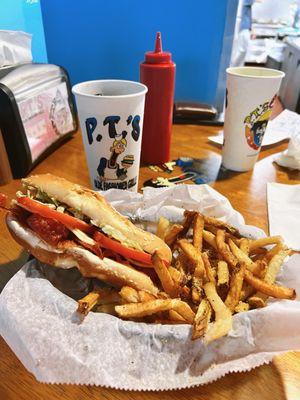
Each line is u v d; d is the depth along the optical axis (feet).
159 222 1.98
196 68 4.48
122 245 1.71
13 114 2.56
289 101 6.35
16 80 2.68
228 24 4.15
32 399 1.27
